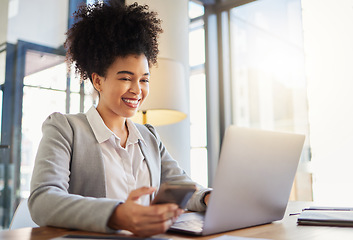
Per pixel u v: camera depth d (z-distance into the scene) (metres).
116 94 0.94
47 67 2.83
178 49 2.99
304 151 3.14
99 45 0.95
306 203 1.34
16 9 2.71
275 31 3.50
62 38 2.88
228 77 3.80
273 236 0.66
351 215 0.85
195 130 3.58
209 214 0.64
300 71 3.30
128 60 0.94
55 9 2.86
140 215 0.59
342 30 3.05
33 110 2.76
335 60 3.08
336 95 3.05
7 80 2.66
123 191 0.99
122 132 1.05
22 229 0.69
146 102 2.05
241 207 0.71
